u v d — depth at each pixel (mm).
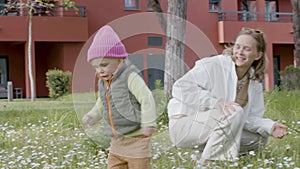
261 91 5367
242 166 4793
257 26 27578
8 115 11234
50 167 5223
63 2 23000
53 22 23531
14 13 24156
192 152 5301
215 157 4949
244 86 5184
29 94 23859
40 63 26234
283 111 9492
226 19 27812
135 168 3916
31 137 7613
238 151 5074
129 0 25859
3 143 7105
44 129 8531
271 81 27750
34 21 23266
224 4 28016
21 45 26469
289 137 6293
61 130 8188
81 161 5508
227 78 4996
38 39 23391
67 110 10781
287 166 4691
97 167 5113
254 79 5176
